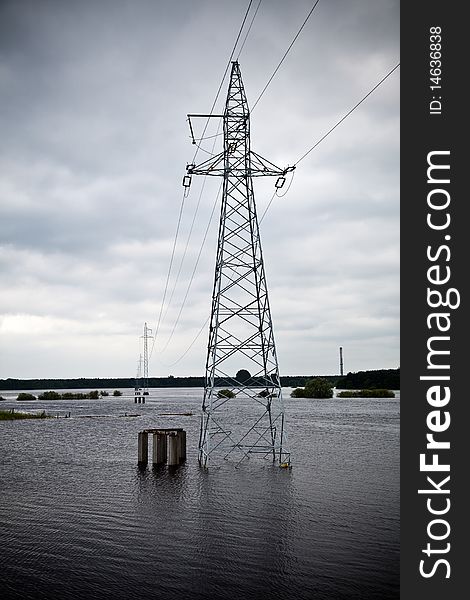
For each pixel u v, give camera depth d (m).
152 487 37.38
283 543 24.97
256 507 31.48
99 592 19.75
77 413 125.12
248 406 159.88
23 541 25.59
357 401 174.00
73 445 63.66
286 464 44.50
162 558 23.16
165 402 196.75
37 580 20.88
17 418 106.31
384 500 32.84
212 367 43.72
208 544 24.92
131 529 27.42
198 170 45.03
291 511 30.52
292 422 91.50
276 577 21.02
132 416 113.06
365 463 46.81
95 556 23.47
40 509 31.69
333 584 20.34
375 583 20.45
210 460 48.34
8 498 34.62
